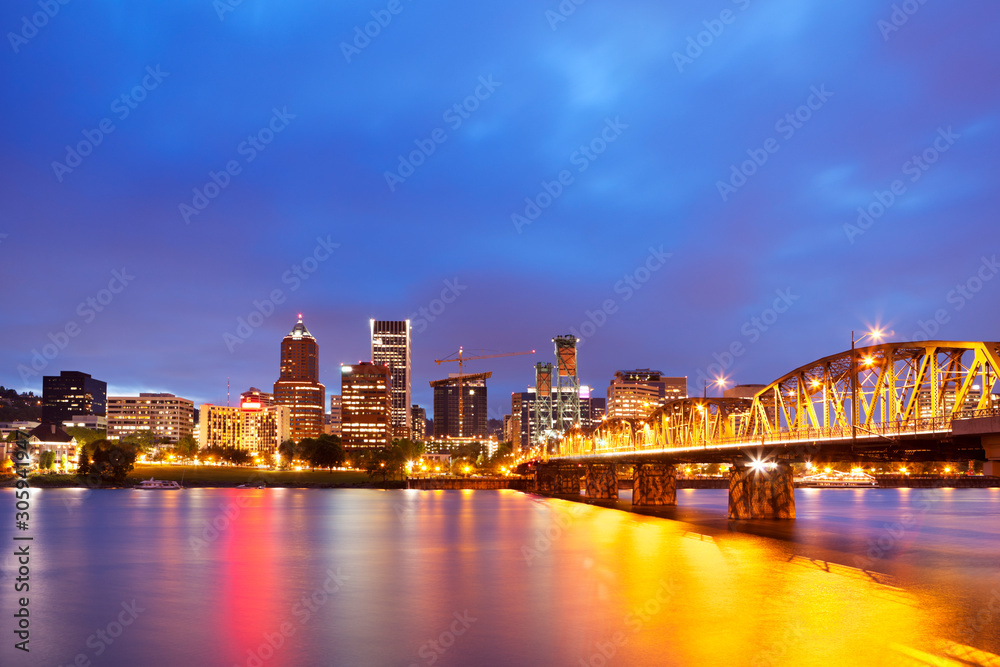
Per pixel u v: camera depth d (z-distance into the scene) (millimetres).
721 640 47969
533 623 52906
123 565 81750
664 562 80875
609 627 51594
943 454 84938
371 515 153000
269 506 181375
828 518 147250
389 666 43688
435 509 172750
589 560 83250
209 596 63562
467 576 73000
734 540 102500
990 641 47281
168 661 45031
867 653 44906
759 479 132375
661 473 186000
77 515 151000
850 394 90562
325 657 45469
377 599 61781
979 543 98125
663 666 43094
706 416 133375
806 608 56656
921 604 57750
